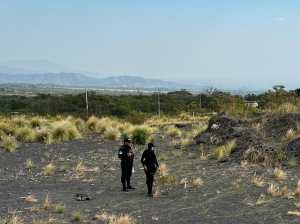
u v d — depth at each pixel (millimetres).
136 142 26594
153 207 12547
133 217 11500
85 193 14516
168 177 16078
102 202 13242
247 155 18969
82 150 24234
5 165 19953
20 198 13734
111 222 10789
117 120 38062
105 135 28891
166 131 31672
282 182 14984
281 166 17422
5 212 11961
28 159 21312
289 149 18562
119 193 14531
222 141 22469
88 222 11023
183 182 15453
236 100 28281
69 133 28469
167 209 12289
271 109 25344
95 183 16281
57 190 15086
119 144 26484
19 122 31953
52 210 12250
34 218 11375
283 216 11203
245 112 25875
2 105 55062
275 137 20562
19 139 27094
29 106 52312
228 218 11219
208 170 17656
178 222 10984
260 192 13750
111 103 48094
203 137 23953
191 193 14102
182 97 65938
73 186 15758
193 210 12094
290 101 25797
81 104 48531
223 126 23891
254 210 11859
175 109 53906
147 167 13992
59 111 47625
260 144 19562
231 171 17078
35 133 27656
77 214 11219
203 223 10844
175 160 20438
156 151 23484
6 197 13914
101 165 19984
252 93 42719
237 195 13523
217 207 12305
